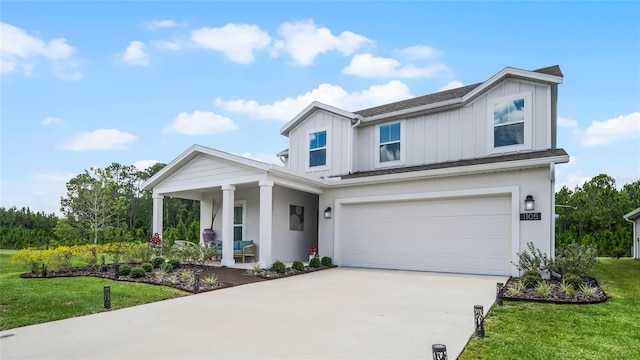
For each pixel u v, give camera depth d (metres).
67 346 4.62
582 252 8.84
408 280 9.90
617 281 9.81
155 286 8.71
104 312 6.38
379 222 12.98
